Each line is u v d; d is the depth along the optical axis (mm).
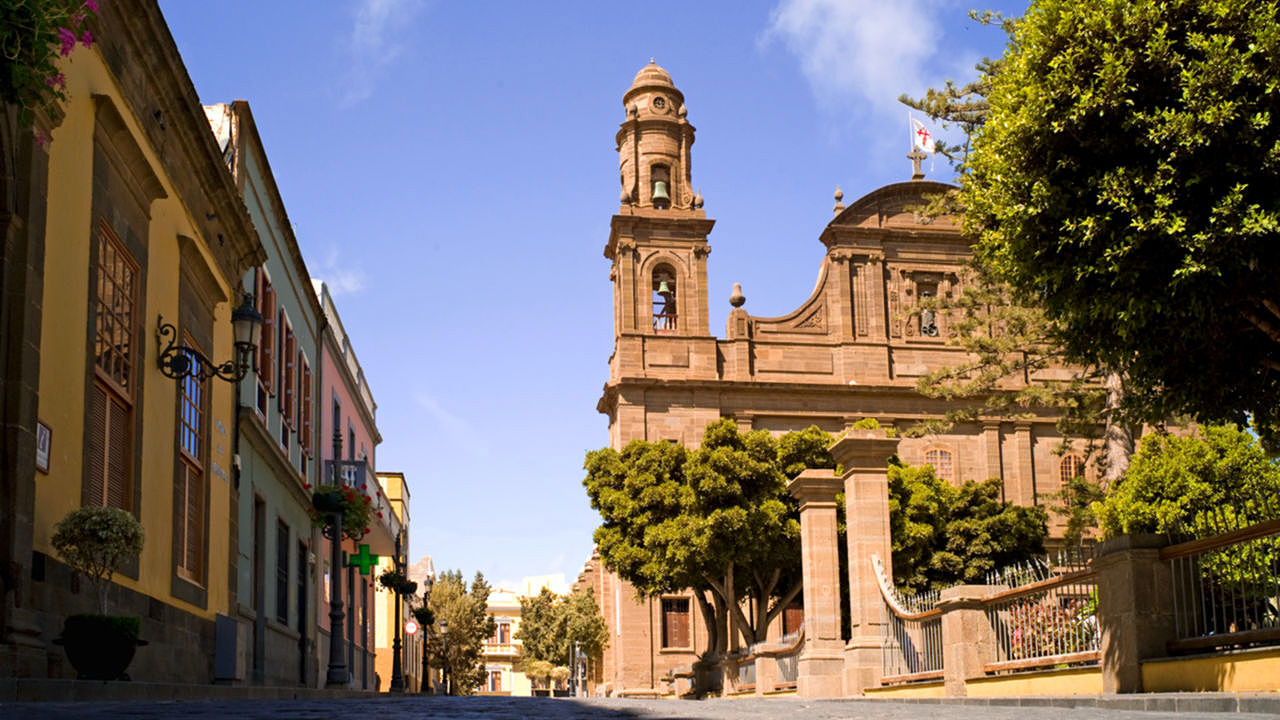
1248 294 11078
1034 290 13094
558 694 98812
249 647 19016
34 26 7559
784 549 35094
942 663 15164
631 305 51406
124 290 13641
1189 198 10852
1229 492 22500
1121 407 13539
